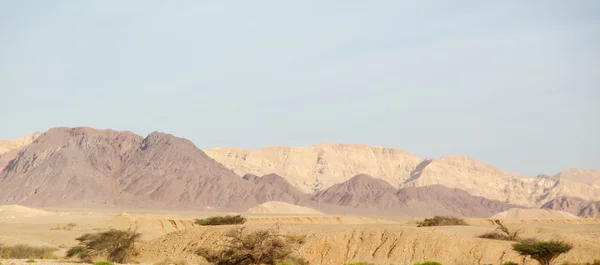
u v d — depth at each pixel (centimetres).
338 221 14688
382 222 15662
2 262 6041
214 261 6469
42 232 11569
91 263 6569
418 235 6925
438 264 5806
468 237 7038
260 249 6322
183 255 7275
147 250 7662
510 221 14888
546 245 6056
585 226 11950
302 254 7019
